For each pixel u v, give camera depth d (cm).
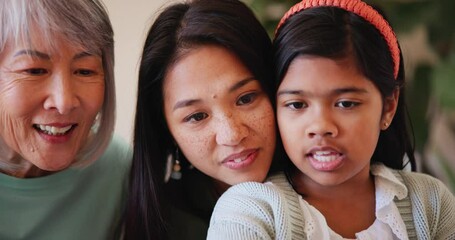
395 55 83
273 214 79
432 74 150
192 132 86
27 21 80
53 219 99
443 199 89
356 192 86
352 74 76
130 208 99
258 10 144
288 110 80
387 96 82
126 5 165
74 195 100
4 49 82
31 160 89
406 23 148
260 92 85
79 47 83
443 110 152
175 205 102
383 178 87
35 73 83
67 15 82
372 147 80
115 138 112
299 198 83
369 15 80
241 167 85
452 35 150
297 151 80
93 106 89
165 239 99
